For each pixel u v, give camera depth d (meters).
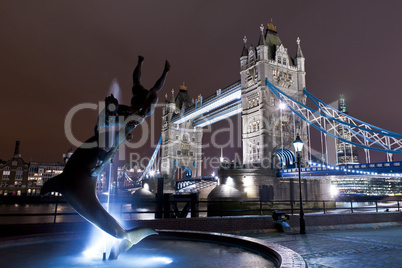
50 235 10.84
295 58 92.25
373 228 22.25
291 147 81.44
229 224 18.55
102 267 7.21
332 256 12.33
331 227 21.25
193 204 24.88
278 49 88.19
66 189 8.09
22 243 10.09
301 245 14.88
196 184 94.00
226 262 7.75
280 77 83.88
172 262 7.75
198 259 8.09
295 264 6.55
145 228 9.09
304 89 88.19
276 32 95.38
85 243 10.35
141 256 8.46
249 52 90.81
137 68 9.10
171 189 111.19
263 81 82.56
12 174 159.62
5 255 8.45
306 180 75.44
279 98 80.44
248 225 19.20
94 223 8.09
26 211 79.94
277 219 20.05
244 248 9.45
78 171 8.20
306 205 71.31
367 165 54.06
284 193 72.75
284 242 15.80
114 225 8.28
